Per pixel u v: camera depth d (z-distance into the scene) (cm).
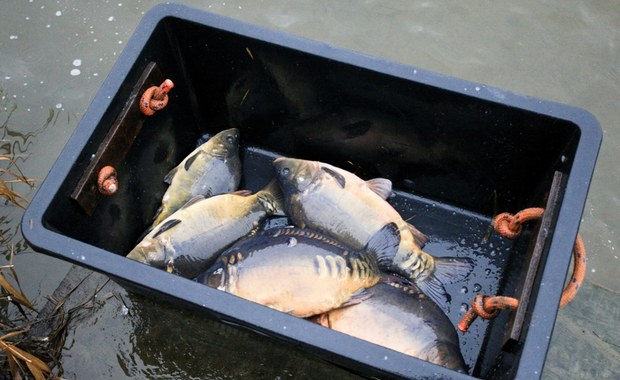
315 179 218
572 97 304
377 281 201
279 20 325
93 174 191
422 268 214
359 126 223
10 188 279
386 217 214
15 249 264
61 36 316
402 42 319
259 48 208
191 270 210
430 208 236
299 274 195
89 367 219
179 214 212
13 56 311
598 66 311
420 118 210
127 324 224
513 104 191
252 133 244
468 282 217
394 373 150
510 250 221
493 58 314
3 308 246
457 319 210
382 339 192
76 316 225
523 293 172
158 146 226
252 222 220
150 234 209
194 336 221
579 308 240
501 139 204
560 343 231
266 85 221
